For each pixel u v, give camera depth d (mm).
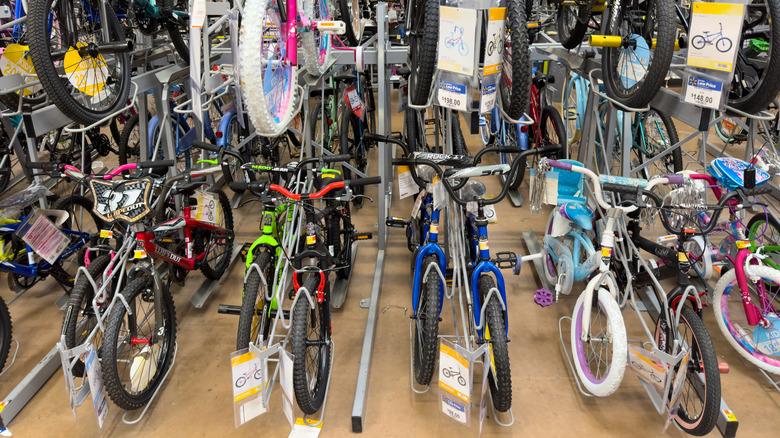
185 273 3229
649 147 4039
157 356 2584
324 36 3221
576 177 2781
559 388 2572
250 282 2320
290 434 2318
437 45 2199
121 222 2270
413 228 3150
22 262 2945
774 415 2385
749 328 2564
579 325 2400
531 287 3352
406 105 3389
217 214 2967
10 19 3119
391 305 3180
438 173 2238
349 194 2375
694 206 2174
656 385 2111
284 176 2799
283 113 2500
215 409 2480
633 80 2684
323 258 2309
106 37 2752
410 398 2518
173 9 3145
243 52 2049
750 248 2779
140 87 2967
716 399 2049
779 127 3900
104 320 2420
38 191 2807
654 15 2561
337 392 2557
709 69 2209
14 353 2842
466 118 2660
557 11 3555
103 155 4957
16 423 2406
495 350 2105
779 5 2090
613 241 2404
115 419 2424
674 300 2236
